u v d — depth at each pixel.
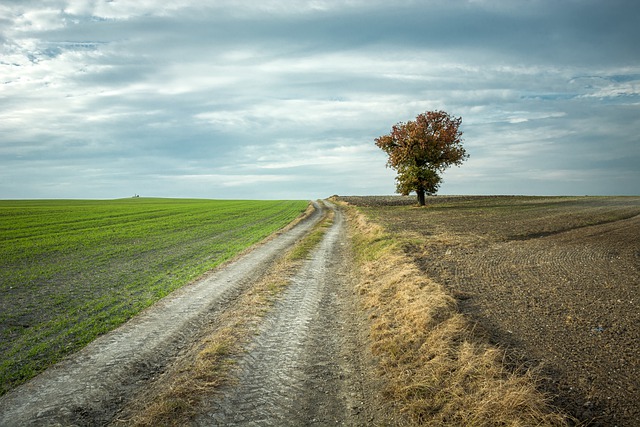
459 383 6.62
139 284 16.08
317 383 7.64
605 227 28.52
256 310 12.10
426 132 57.31
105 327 10.89
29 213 52.03
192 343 9.90
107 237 30.69
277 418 6.38
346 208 74.31
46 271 18.22
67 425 6.18
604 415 5.49
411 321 9.75
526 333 8.48
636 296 10.69
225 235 34.31
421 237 25.00
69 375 7.89
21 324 11.07
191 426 6.05
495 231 27.98
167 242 29.03
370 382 7.61
